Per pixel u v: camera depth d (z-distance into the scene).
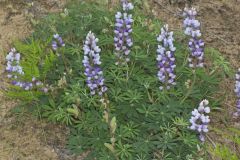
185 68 2.13
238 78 2.04
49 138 2.02
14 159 1.96
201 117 1.89
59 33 2.21
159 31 2.21
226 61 2.23
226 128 2.10
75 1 2.34
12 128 2.04
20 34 2.26
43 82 2.12
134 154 1.95
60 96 2.08
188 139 1.96
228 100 2.17
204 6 2.42
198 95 2.08
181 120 1.97
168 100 2.04
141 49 2.18
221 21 2.38
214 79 2.13
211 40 2.32
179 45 2.20
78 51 2.14
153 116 2.00
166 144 1.95
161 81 2.03
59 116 2.01
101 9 2.26
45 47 2.19
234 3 2.43
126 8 2.09
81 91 2.04
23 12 2.32
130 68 2.14
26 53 2.13
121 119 2.02
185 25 2.04
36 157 1.97
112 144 1.89
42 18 2.31
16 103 2.09
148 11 2.30
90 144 1.99
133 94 2.04
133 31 2.18
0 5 2.33
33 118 2.06
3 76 2.16
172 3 2.43
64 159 1.97
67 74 2.12
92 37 1.96
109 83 2.10
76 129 2.04
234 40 2.32
